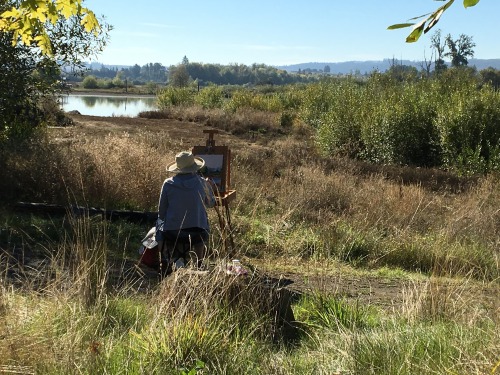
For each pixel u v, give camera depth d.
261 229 11.22
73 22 12.67
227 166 9.19
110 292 6.19
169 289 5.91
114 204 11.42
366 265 10.41
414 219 12.91
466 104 24.78
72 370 4.34
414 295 7.16
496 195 16.05
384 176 19.59
